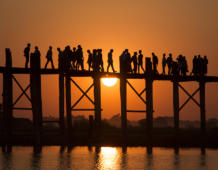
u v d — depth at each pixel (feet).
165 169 185.98
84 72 246.27
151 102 260.01
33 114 240.32
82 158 208.64
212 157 214.90
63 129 248.52
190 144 253.44
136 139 256.73
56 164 193.26
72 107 251.80
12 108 244.01
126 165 192.85
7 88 241.35
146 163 198.08
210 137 264.72
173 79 270.67
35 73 238.68
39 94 242.37
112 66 252.83
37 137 241.35
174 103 275.59
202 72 271.28
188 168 188.44
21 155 215.31
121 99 256.73
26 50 238.68
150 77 259.60
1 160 201.67
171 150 236.43
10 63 238.68
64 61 242.78
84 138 251.80
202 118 278.67
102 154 220.64
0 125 279.49
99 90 249.96
